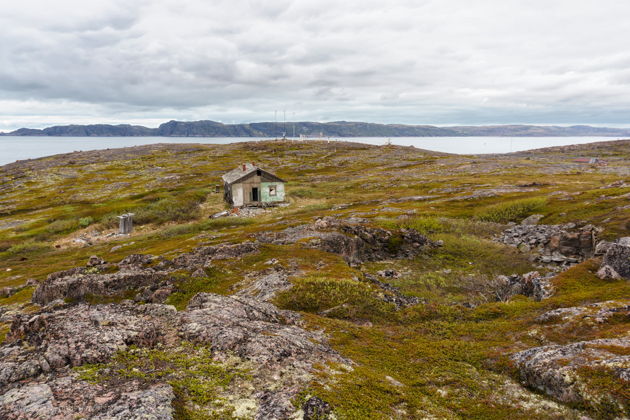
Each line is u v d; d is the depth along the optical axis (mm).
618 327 11422
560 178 77125
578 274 19344
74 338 9203
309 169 128000
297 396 7746
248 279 23750
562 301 15508
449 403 8992
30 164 157000
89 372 8055
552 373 9219
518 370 10305
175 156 167625
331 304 17750
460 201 58125
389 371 10516
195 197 78812
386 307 17438
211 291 22312
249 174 69875
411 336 13719
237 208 66812
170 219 63688
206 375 8352
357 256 32062
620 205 37344
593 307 13289
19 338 10250
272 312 14102
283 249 30391
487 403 9023
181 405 7152
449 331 14141
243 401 7496
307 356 9969
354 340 12766
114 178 117188
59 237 57719
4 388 7617
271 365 8945
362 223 40969
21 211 80375
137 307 12055
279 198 72688
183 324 10883
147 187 97875
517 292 22094
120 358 8797
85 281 22906
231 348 9625
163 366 8633
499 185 70750
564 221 37719
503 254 32375
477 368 10984
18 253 49812
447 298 22828
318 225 37188
